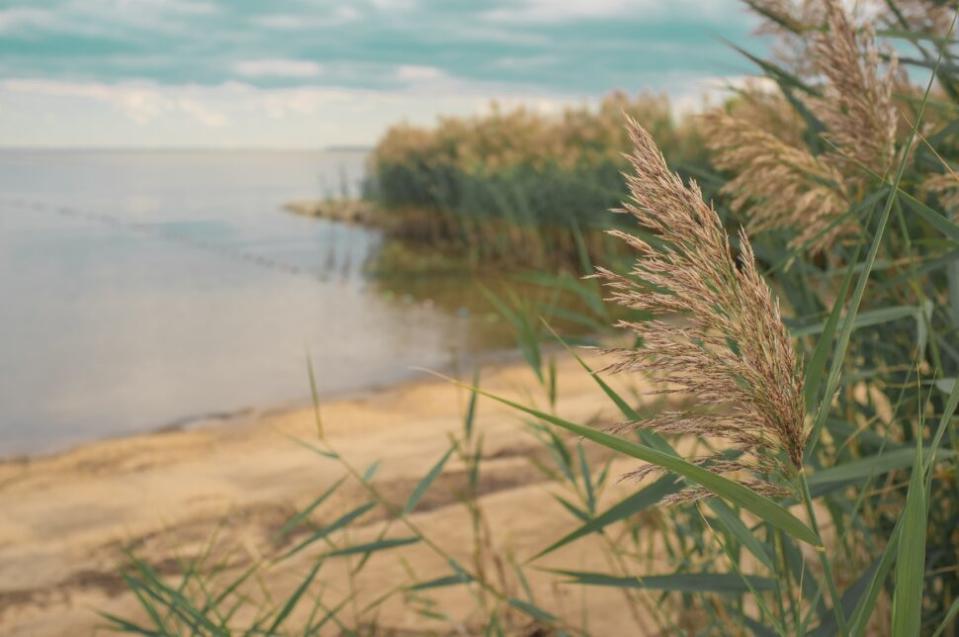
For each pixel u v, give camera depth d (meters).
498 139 18.27
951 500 1.81
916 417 1.84
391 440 5.16
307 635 2.18
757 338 0.84
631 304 0.85
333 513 3.96
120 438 5.71
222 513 4.04
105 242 18.06
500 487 4.10
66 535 3.87
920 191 1.61
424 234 18.81
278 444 5.34
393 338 8.83
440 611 2.91
